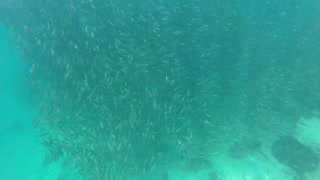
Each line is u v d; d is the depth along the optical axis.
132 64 10.77
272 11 14.76
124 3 12.58
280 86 11.70
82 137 10.47
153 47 11.15
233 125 11.44
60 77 11.35
